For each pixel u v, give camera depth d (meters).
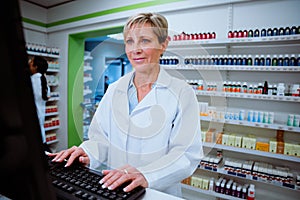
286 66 1.88
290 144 1.94
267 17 2.17
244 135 2.21
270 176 2.02
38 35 4.10
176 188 0.94
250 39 2.00
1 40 0.23
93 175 0.68
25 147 0.26
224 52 2.35
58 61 4.09
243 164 2.17
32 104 0.26
